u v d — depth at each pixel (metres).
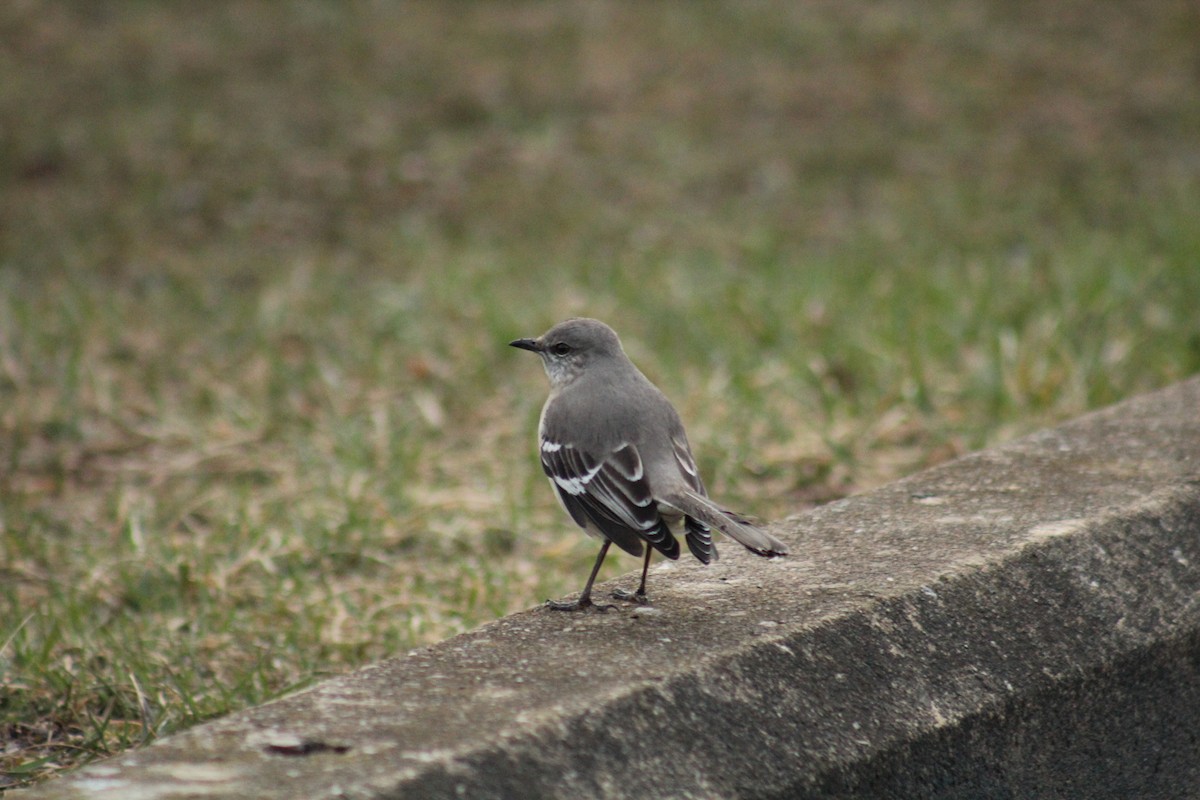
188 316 15.95
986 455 9.41
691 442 12.36
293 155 21.80
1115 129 23.02
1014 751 7.13
